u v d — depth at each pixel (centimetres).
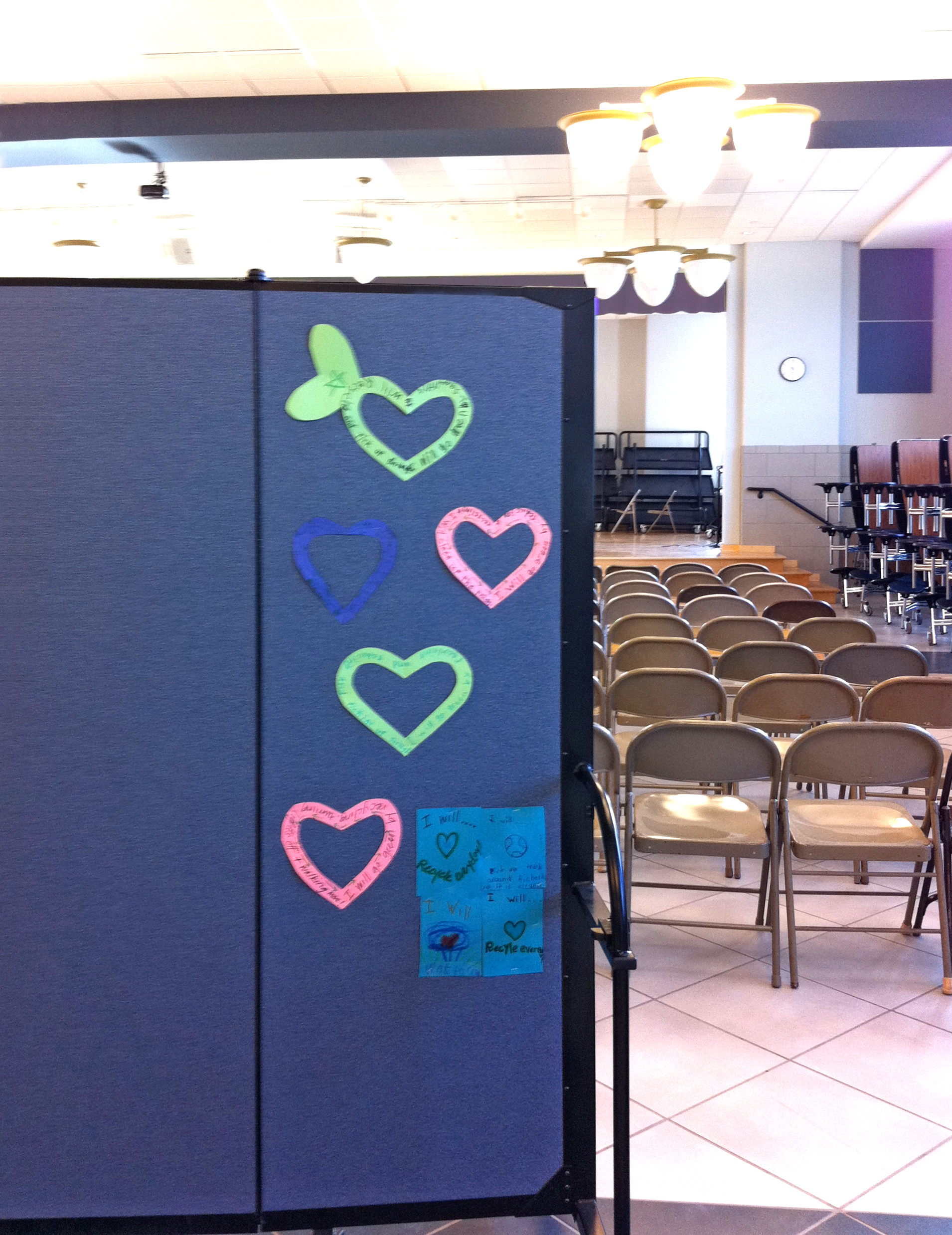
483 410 202
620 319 2217
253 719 201
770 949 374
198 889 203
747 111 533
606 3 687
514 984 210
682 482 2144
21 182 1066
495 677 205
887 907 412
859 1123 266
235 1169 207
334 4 679
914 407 1409
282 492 199
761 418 1423
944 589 1062
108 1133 205
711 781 370
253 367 197
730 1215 231
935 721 414
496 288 201
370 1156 209
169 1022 204
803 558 1438
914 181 1081
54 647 197
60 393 194
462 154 880
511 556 204
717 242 1381
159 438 196
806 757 354
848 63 779
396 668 203
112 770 200
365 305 198
